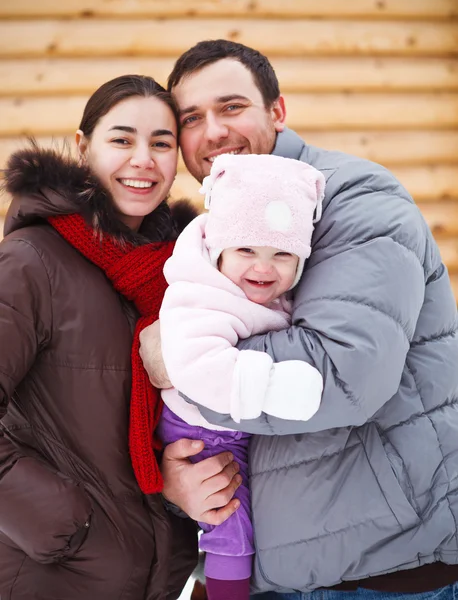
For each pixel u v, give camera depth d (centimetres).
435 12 360
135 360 140
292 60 354
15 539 127
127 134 150
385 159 358
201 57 162
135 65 345
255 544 136
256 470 137
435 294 141
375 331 119
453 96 361
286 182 128
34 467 130
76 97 344
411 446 131
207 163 168
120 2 346
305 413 116
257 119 164
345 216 129
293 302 140
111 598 135
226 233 128
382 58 358
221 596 137
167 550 142
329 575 130
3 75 343
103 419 137
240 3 350
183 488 139
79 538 132
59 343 136
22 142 338
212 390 118
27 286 133
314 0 354
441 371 137
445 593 134
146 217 167
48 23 345
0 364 128
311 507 129
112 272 143
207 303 126
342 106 355
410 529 128
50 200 142
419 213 138
